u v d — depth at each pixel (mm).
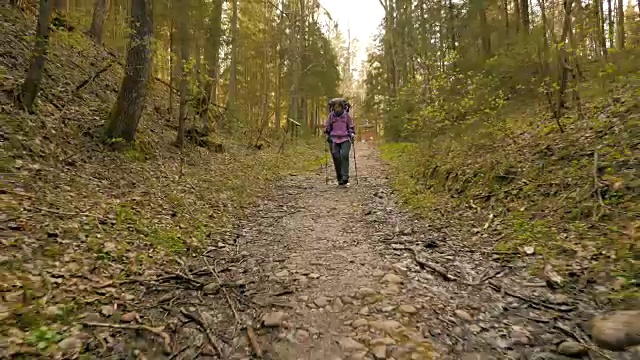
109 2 12172
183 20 7980
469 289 3053
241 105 16703
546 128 6863
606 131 5305
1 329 2184
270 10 17906
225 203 6535
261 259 3963
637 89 5281
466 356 2158
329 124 8617
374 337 2381
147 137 8367
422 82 10203
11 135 5047
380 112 23266
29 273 2834
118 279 3154
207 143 10812
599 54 6930
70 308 2559
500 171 5922
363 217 5746
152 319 2631
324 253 4109
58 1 9398
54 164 5219
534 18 8406
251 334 2441
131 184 5816
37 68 5926
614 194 4004
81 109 7496
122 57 11320
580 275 2990
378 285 3174
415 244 4293
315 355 2225
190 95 9625
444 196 6602
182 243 4320
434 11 13828
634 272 2775
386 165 12547
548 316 2535
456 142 8680
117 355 2182
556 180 4926
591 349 2100
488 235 4391
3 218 3459
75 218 3982
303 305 2844
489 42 10531
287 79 22562
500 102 7500
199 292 3115
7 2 9594
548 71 6895
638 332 2092
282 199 7445
